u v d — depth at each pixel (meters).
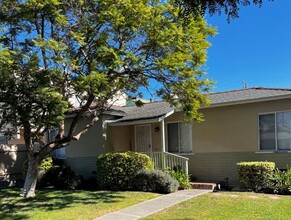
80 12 11.51
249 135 14.05
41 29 11.92
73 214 9.68
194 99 12.84
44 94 10.19
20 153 17.61
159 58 12.00
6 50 9.88
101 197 12.18
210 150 15.02
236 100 14.10
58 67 10.86
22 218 9.41
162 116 15.07
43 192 13.78
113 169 14.10
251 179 12.58
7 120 11.12
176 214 9.28
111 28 11.30
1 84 10.25
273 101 13.55
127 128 17.91
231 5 3.59
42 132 13.03
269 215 8.77
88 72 11.45
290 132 13.12
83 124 17.45
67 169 15.82
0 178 16.50
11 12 11.26
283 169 13.13
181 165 14.24
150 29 11.41
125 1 10.70
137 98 14.43
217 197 11.31
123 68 11.94
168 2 11.04
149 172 13.30
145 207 10.32
